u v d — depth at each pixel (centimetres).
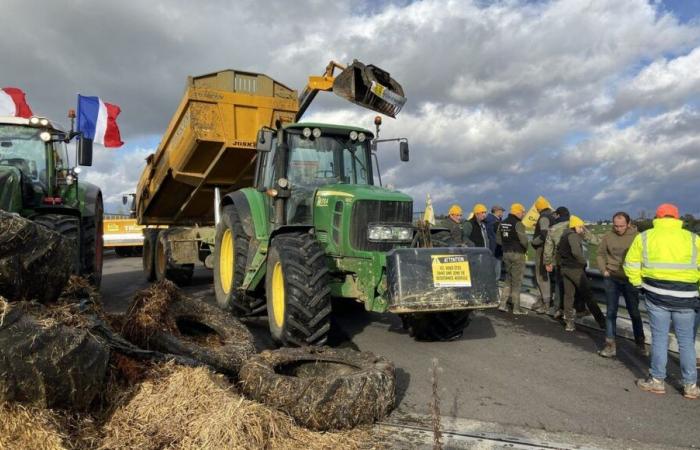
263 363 421
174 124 935
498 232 917
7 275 349
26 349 296
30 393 297
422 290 539
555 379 530
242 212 724
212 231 996
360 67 743
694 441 392
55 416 309
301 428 368
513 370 556
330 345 637
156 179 1096
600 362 592
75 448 295
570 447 377
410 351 620
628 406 460
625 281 608
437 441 279
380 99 760
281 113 920
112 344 382
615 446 380
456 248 564
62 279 393
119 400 351
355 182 719
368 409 389
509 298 952
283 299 571
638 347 629
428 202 882
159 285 527
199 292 1022
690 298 484
